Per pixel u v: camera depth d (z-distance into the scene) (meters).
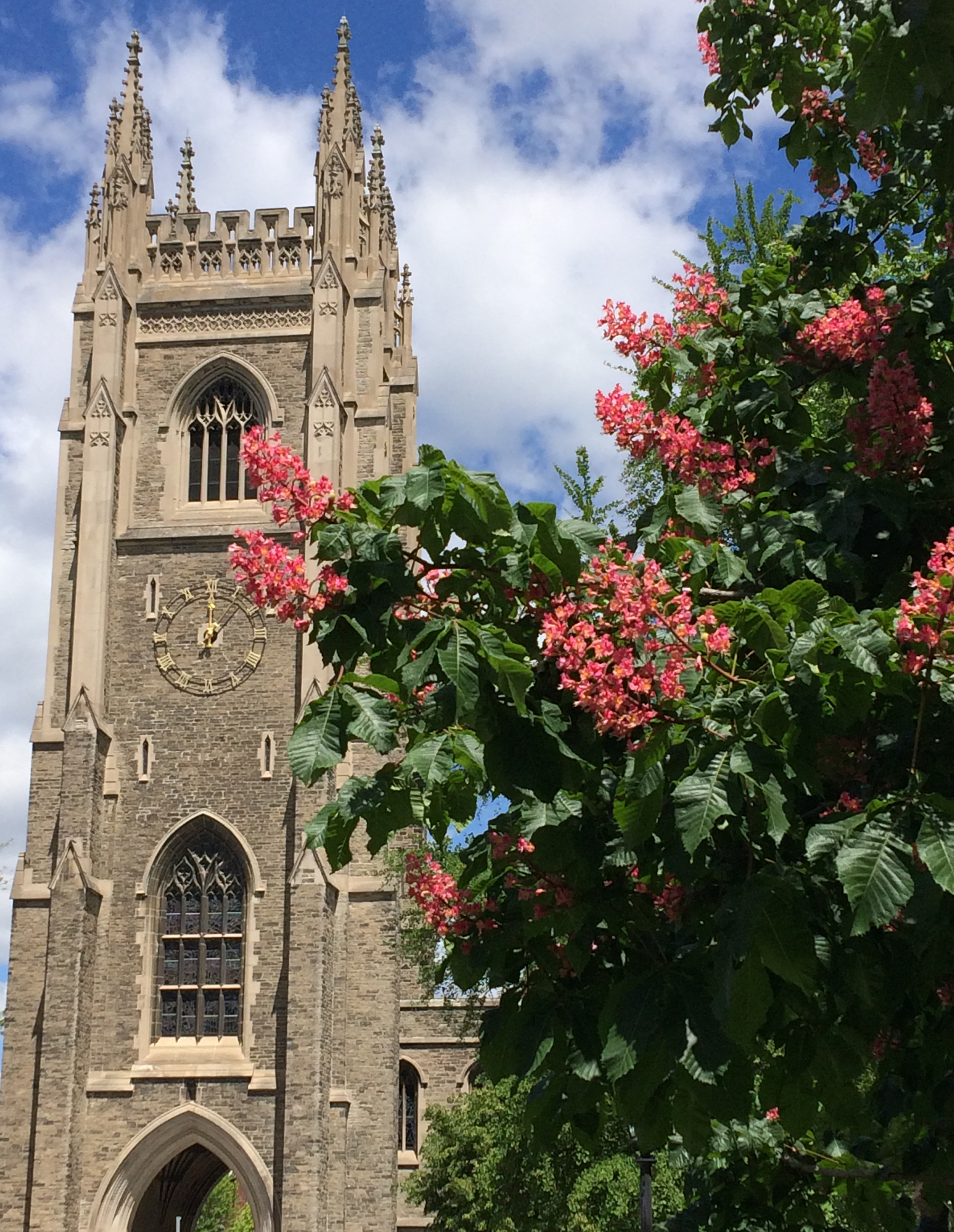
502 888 11.50
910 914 8.62
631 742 9.66
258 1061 50.84
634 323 12.85
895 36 9.43
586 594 9.84
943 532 11.80
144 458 58.28
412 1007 64.62
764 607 9.99
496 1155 39.88
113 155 61.41
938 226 13.76
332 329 58.06
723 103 13.73
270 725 54.19
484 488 9.58
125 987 52.12
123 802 54.09
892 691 9.40
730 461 12.15
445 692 9.19
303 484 9.66
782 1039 10.09
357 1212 50.34
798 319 13.21
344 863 10.16
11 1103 50.78
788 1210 13.89
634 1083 9.22
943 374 12.12
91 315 60.00
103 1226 49.72
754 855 9.63
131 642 55.66
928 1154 11.24
